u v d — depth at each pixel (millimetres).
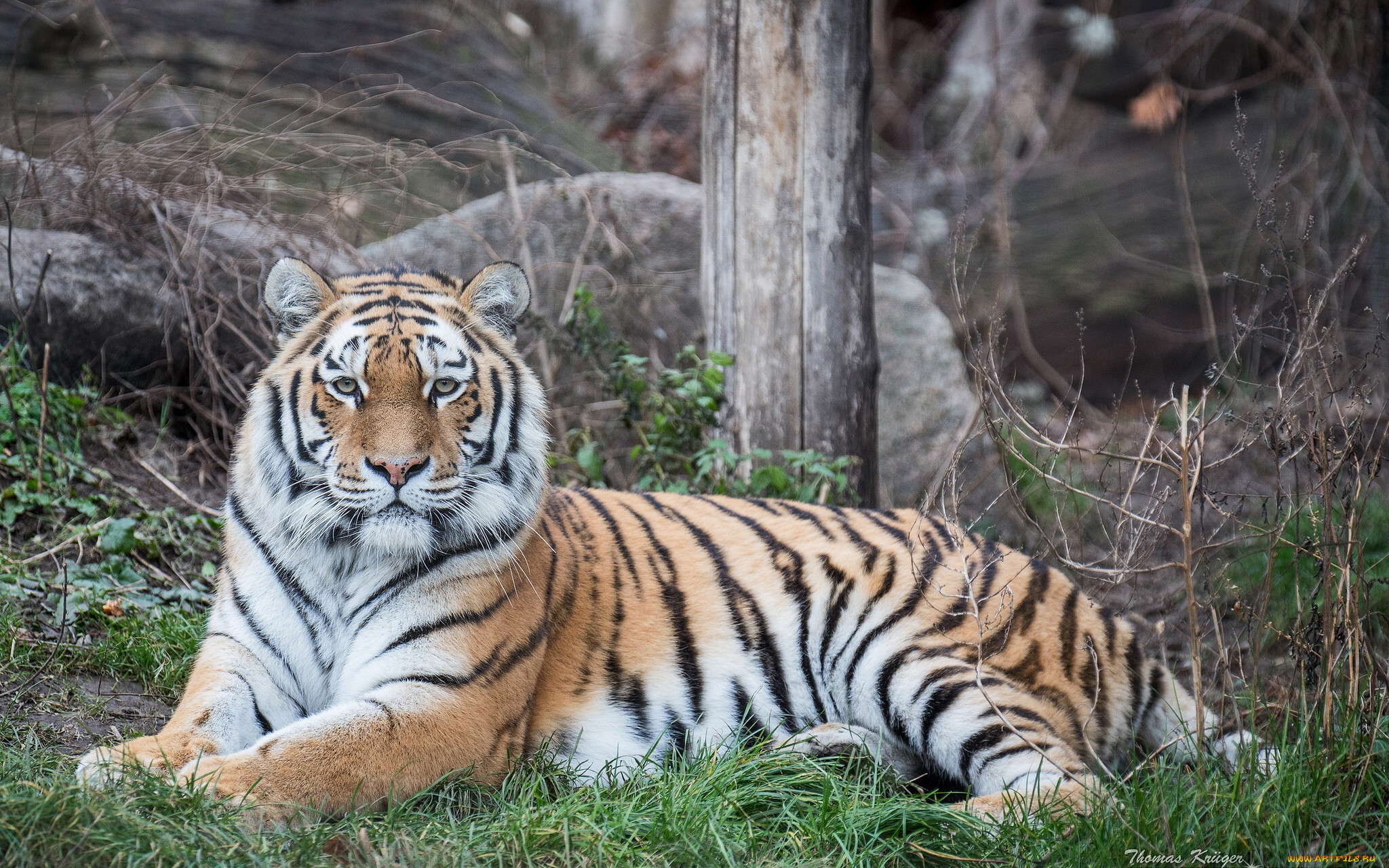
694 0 31797
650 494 8141
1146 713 7625
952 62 29359
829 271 10734
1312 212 16375
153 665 7762
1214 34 20891
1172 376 19391
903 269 19891
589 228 12766
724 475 10641
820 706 7551
